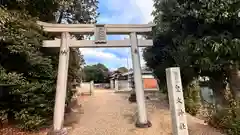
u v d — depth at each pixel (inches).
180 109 171.5
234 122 223.1
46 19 327.6
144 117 272.4
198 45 229.5
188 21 258.5
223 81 279.1
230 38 216.8
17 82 227.9
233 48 214.1
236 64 235.1
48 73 266.4
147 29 296.2
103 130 265.1
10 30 221.5
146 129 261.0
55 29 281.3
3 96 257.3
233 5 205.6
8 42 224.4
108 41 289.1
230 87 260.1
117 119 319.6
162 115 330.3
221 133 233.5
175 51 322.0
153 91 716.7
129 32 296.5
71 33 291.7
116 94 707.4
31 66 254.1
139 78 282.2
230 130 224.4
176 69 180.1
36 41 251.4
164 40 374.0
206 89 426.9
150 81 783.1
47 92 262.5
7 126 251.1
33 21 264.8
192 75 324.5
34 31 253.3
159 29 339.6
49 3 297.1
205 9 219.9
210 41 218.2
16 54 244.8
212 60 229.6
